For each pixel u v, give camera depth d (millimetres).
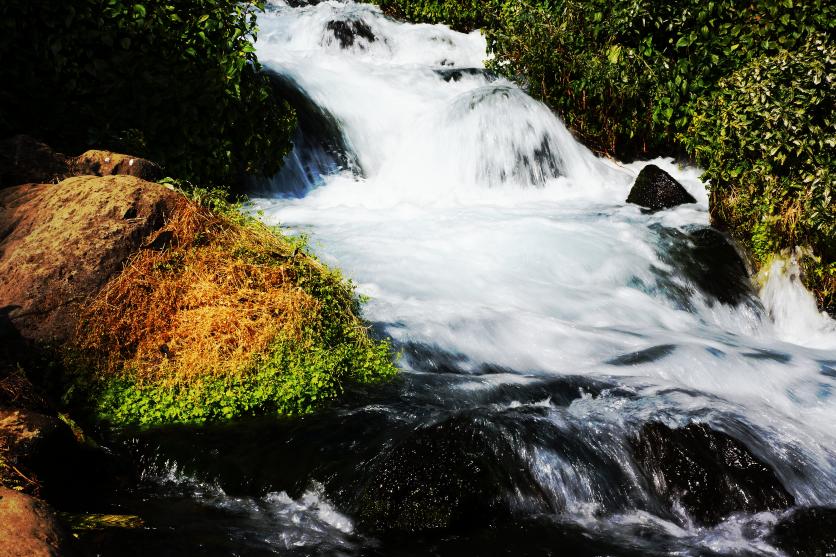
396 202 10789
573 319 7527
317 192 10836
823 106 8812
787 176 8930
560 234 8992
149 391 5445
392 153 11859
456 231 9008
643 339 7090
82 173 6988
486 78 14047
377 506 4410
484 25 16688
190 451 4965
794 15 10797
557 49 13133
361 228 9016
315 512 4527
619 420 5199
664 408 5555
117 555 4027
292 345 5805
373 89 12797
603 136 12961
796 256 8648
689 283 8555
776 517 4613
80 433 4883
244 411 5434
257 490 4695
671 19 11938
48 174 6840
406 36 16062
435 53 15844
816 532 4449
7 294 5559
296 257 6578
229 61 8922
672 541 4383
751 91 9086
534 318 7145
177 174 8695
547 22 13398
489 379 6012
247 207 9492
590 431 5035
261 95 9516
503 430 4895
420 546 4258
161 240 6070
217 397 5406
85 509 4480
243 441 5070
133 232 5945
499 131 11398
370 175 11609
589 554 4227
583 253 8625
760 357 6977
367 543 4281
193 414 5332
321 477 4703
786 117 8758
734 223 9227
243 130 9500
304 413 5418
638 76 12352
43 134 7930
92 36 7992
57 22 7809
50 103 7922
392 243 8516
